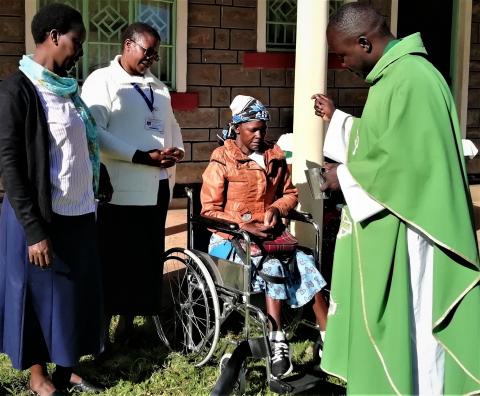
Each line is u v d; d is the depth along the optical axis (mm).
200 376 3877
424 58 2963
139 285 4043
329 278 4754
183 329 4219
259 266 3832
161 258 4109
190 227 4113
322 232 4512
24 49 6230
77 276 3344
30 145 3127
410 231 2902
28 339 3312
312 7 4285
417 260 2910
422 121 2816
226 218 4000
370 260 2936
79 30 3207
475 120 8164
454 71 8008
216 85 7082
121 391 3656
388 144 2818
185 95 6898
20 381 3703
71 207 3311
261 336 3855
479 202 7398
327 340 3221
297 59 4383
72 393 3625
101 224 3957
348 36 3020
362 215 2924
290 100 7402
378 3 7594
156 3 6742
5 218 3309
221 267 3844
